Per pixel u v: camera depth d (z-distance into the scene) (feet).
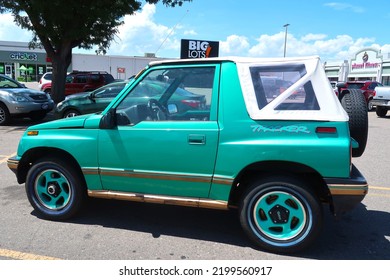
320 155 10.43
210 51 65.82
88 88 67.97
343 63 157.28
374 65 140.67
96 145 12.59
